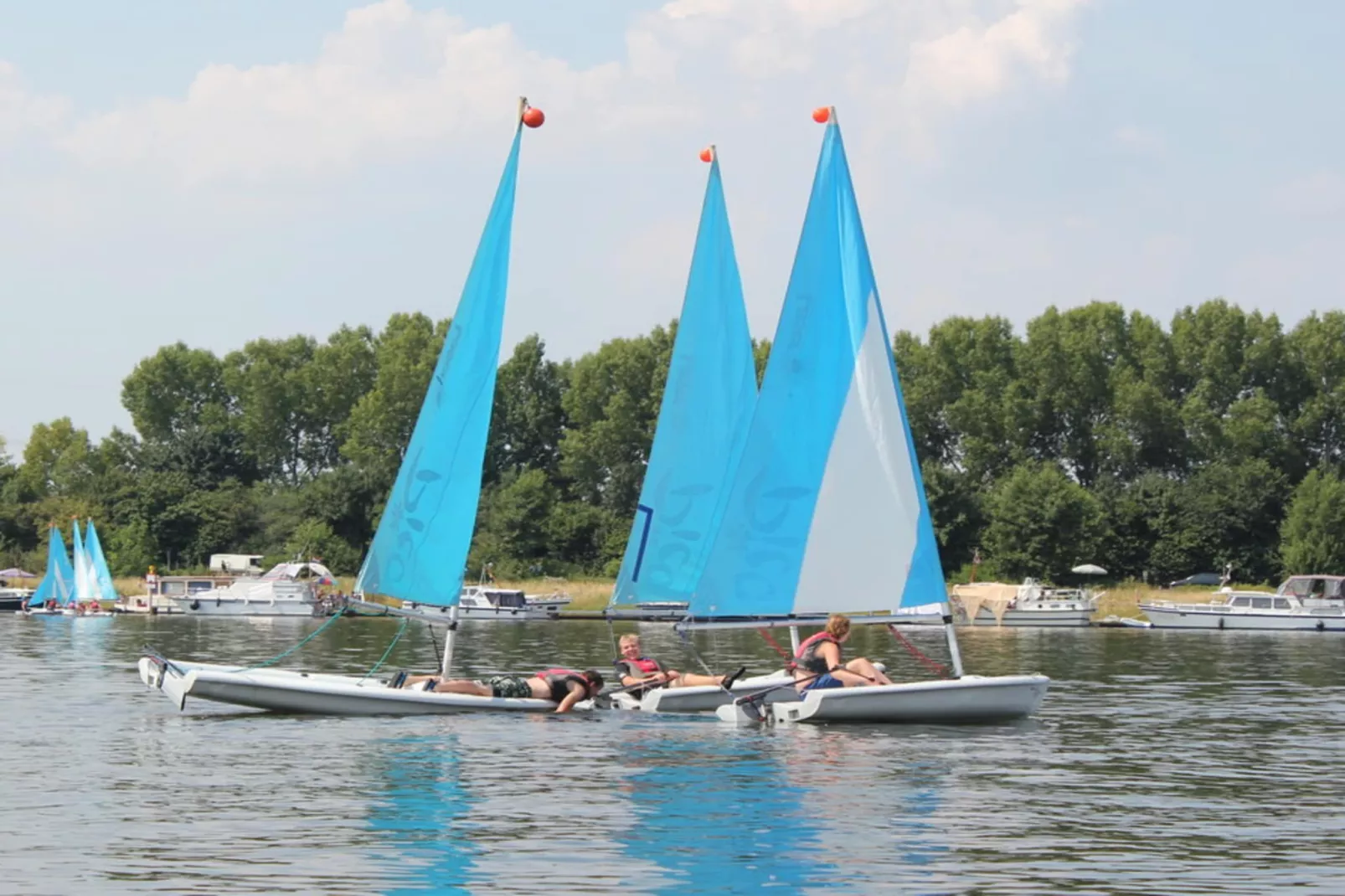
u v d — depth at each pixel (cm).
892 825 2581
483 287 4488
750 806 2734
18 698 4750
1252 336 19462
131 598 14162
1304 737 3909
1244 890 2134
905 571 4150
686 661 7062
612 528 18338
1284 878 2206
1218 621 12438
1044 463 19025
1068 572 16625
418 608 4462
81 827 2523
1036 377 19675
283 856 2306
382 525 4462
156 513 19450
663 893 2095
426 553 4425
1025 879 2188
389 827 2528
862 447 4197
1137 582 16762
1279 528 17275
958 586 13425
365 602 4400
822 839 2456
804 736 3728
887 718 4019
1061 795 2905
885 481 4181
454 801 2780
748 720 3988
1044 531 16550
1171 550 17100
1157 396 19025
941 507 17338
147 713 4228
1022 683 4112
